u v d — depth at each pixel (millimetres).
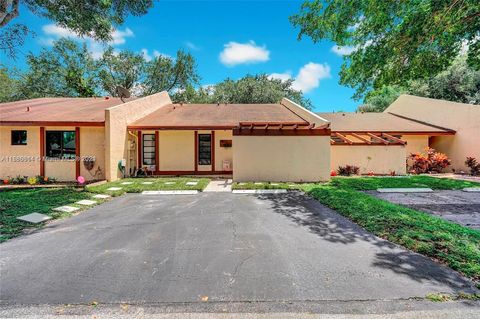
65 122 11156
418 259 3762
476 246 4055
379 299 2781
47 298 2832
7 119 11359
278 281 3166
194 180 11391
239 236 4812
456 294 2846
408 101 19391
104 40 9953
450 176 13492
